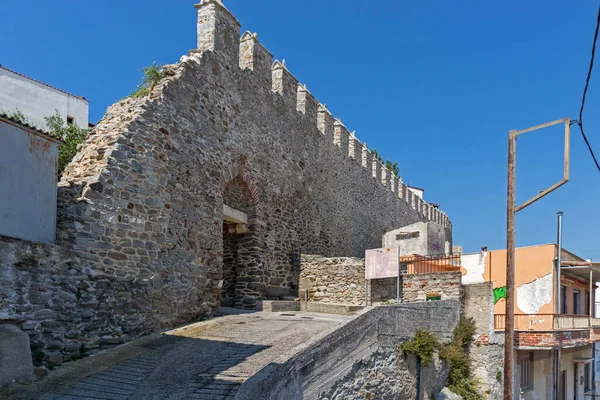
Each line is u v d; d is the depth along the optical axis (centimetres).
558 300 1753
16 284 748
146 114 1088
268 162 1620
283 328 1053
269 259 1576
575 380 2069
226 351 867
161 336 985
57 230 872
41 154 838
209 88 1334
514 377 1497
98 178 947
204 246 1232
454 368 1342
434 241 2275
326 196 2044
